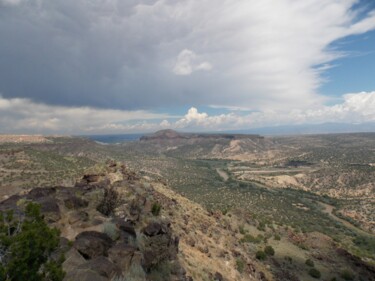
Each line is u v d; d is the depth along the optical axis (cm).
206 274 2447
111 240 1266
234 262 3581
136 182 4262
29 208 975
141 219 1941
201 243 3447
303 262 5466
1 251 780
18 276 751
